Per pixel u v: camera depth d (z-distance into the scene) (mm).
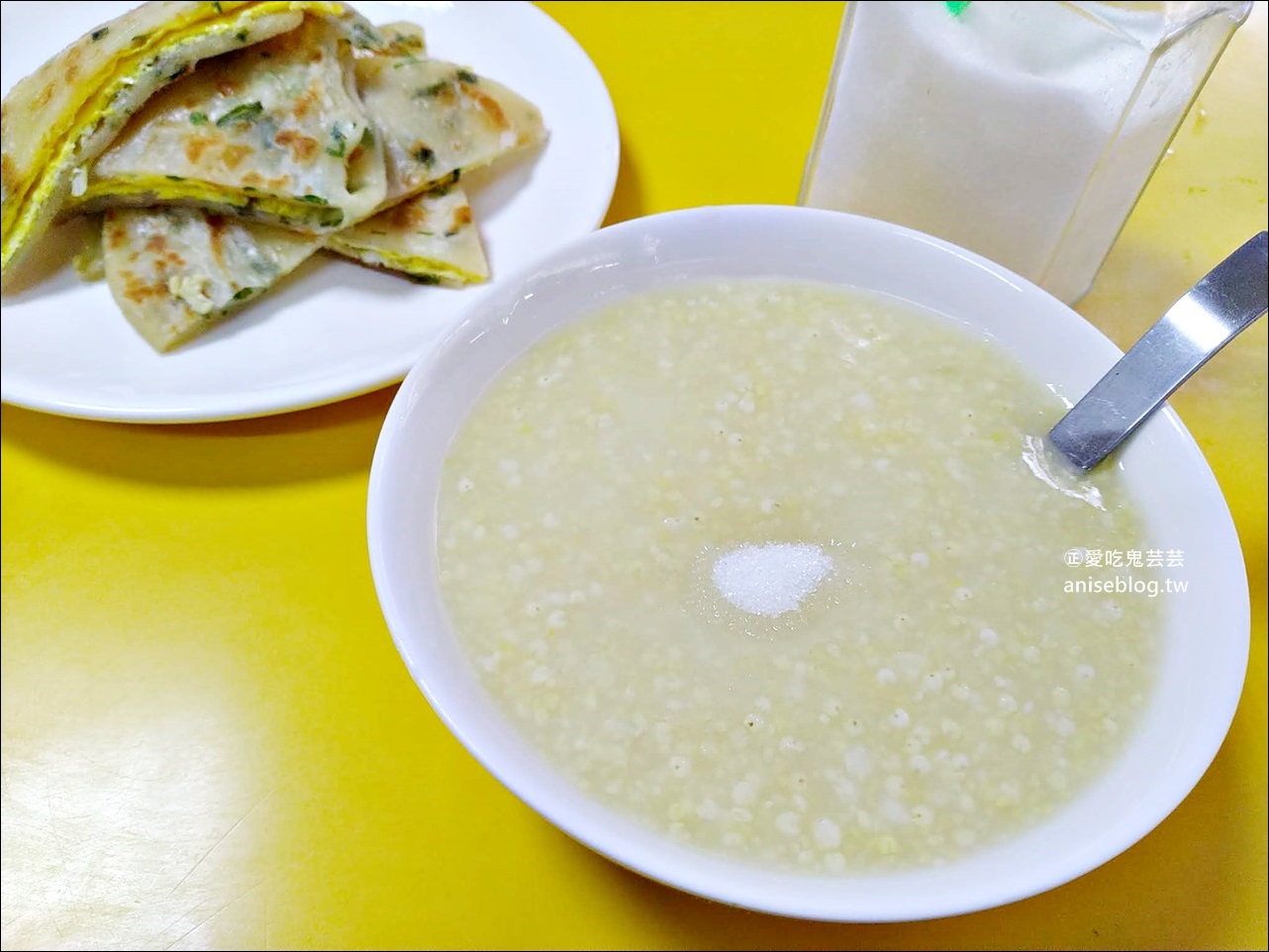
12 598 270
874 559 234
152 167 310
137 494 288
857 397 261
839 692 216
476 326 252
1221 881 230
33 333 309
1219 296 224
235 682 256
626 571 231
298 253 321
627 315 275
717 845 197
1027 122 274
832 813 201
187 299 304
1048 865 177
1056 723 212
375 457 226
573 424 255
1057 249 302
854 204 328
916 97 286
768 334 273
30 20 391
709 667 219
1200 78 274
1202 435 296
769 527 238
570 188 347
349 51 348
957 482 246
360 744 246
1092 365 250
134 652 261
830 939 222
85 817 238
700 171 366
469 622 223
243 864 232
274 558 276
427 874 230
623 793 203
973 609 226
